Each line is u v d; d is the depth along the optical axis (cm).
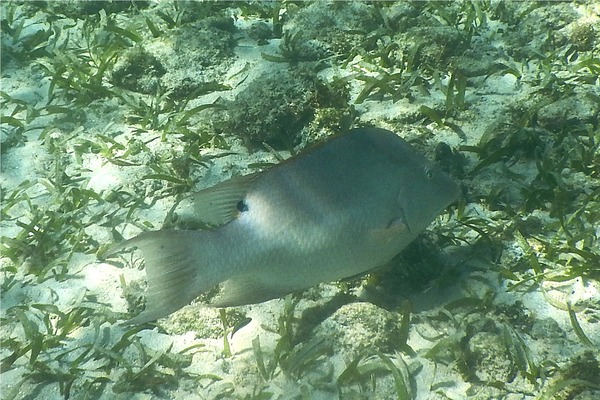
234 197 129
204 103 199
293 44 219
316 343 142
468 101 191
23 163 185
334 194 130
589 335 144
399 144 133
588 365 138
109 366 146
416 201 134
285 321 147
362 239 132
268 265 129
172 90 202
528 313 147
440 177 135
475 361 141
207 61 214
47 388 144
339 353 144
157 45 219
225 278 128
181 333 149
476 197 166
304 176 129
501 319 146
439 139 181
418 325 146
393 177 132
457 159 173
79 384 144
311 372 142
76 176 180
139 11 264
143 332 149
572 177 168
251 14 253
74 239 165
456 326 144
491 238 157
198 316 149
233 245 127
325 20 232
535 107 180
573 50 213
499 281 150
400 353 143
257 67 216
